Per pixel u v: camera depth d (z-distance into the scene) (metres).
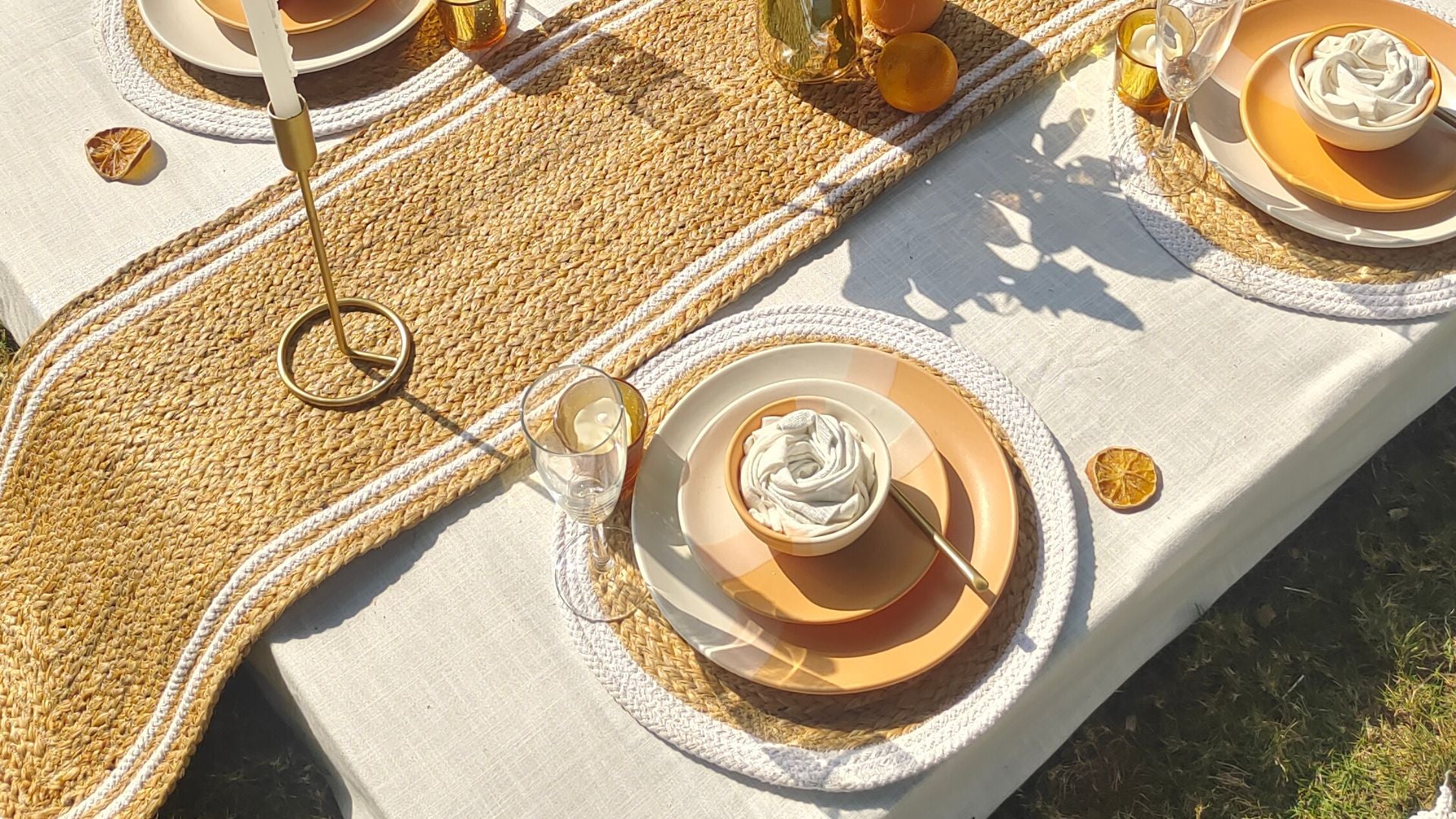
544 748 1.08
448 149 1.48
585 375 1.11
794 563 1.10
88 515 1.25
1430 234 1.29
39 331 1.33
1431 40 1.42
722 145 1.46
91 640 1.19
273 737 1.64
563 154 1.47
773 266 1.35
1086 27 1.54
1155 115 1.46
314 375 1.30
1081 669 1.24
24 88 1.53
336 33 1.53
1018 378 1.27
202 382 1.29
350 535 1.18
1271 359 1.27
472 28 1.53
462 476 1.22
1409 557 1.77
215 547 1.19
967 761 1.16
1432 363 1.45
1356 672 1.68
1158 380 1.27
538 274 1.37
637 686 1.10
